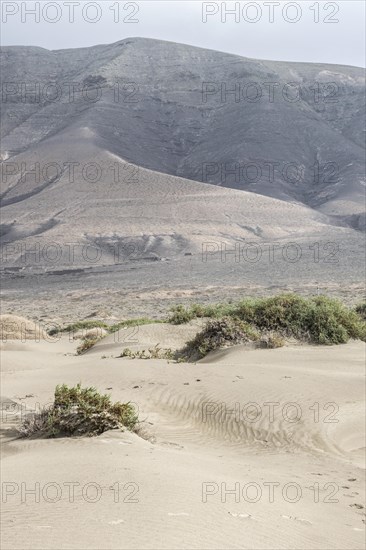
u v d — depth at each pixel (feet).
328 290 282.15
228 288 325.42
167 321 123.65
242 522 26.66
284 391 61.00
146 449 42.16
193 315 119.85
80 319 222.69
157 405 60.03
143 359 85.66
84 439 43.86
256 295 281.74
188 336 108.88
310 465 44.45
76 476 32.14
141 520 24.45
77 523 23.63
